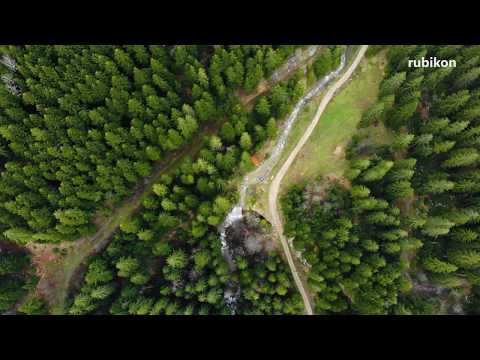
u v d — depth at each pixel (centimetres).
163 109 6419
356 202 6500
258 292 6612
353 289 6356
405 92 6600
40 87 6203
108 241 6900
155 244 6625
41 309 6494
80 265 6819
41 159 6228
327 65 6725
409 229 6669
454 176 6538
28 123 6178
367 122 6775
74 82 6369
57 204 6244
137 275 6256
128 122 6688
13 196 6191
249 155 6656
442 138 6550
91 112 6103
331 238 6375
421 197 6944
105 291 6197
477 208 6347
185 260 6600
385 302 6347
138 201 7025
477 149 6344
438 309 6875
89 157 6303
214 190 6712
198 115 6569
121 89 6338
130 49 6344
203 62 6888
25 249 6769
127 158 6462
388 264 6303
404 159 6378
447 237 6619
